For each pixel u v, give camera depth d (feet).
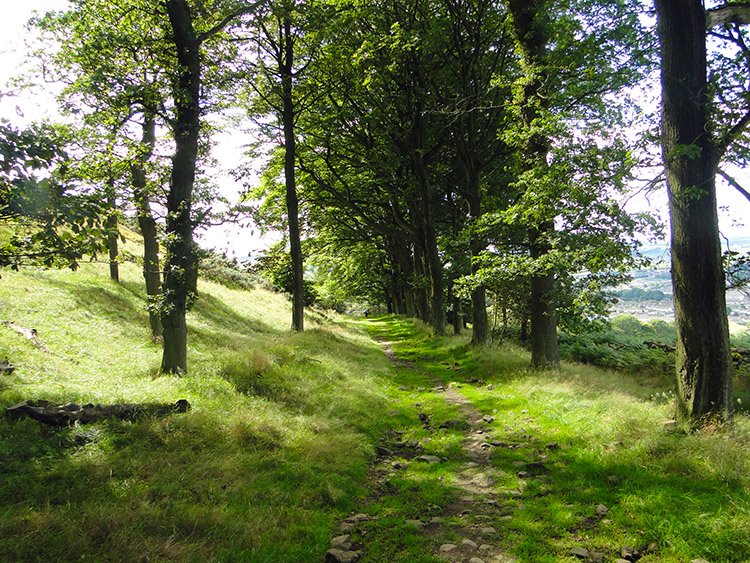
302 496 16.12
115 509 13.04
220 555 11.80
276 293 107.24
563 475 18.58
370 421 27.22
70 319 39.58
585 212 28.35
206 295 70.95
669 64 21.67
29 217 15.07
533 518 15.16
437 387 39.68
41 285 44.42
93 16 34.83
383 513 16.11
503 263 36.50
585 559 12.63
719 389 20.49
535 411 28.43
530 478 18.67
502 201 66.74
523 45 39.04
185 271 30.81
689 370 21.16
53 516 12.32
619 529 14.05
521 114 40.40
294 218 61.62
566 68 35.88
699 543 12.51
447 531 14.70
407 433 26.40
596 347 58.75
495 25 49.88
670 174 21.95
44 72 34.24
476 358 49.93
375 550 13.39
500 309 65.36
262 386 29.35
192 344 44.04
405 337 86.33
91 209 15.83
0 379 23.61
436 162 72.74
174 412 21.97
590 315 40.19
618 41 33.40
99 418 19.77
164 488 14.90
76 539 11.48
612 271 32.86
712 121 20.10
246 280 100.73
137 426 19.72
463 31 52.06
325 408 27.81
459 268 71.51
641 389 35.99
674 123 21.57
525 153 39.83
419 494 17.80
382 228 74.28
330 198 76.48
